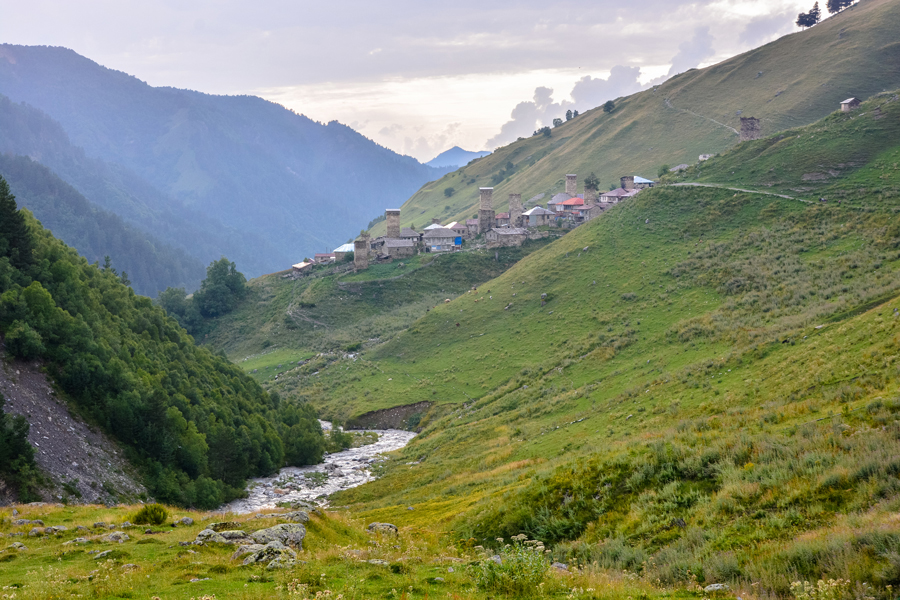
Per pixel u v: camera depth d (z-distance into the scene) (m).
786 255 97.94
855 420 33.03
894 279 71.56
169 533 30.88
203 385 100.56
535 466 56.00
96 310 95.94
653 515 30.09
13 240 90.38
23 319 74.31
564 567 25.19
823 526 23.00
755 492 27.81
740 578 20.62
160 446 74.25
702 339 82.00
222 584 19.62
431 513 48.00
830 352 52.47
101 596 18.25
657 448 36.06
